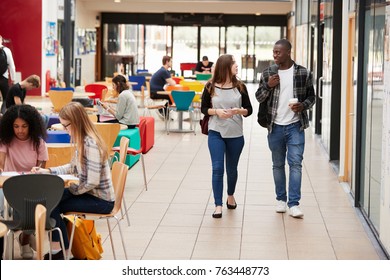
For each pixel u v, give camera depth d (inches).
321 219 331.3
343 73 419.2
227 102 327.3
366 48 340.2
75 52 1059.9
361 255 274.4
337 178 434.6
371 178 316.8
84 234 251.4
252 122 762.2
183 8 1195.9
